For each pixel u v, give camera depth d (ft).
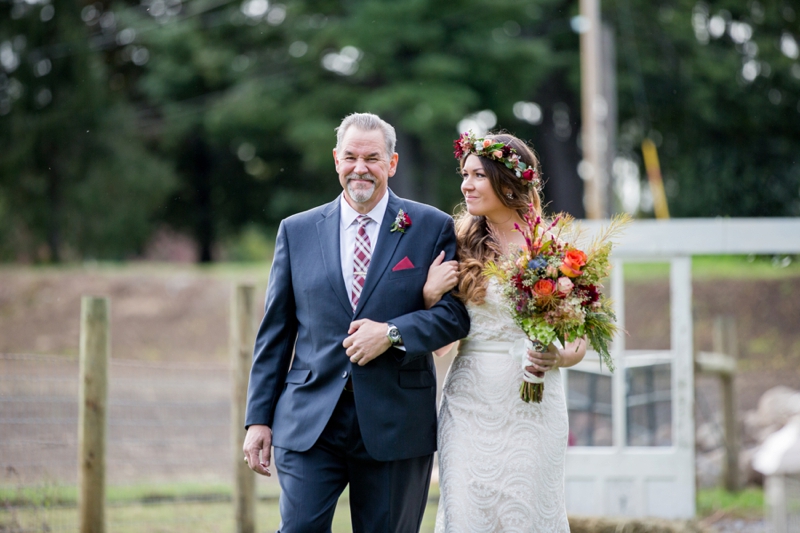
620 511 33.47
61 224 106.93
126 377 62.13
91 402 27.37
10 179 104.94
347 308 19.43
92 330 27.53
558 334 18.72
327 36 101.19
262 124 110.52
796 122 111.65
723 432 41.88
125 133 111.14
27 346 75.15
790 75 110.01
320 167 112.06
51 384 43.55
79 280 84.33
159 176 112.57
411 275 19.63
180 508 33.53
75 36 107.24
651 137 114.01
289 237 20.40
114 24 119.85
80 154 107.76
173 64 114.83
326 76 109.81
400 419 19.20
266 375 20.13
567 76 111.45
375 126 19.70
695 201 111.45
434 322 19.10
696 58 107.96
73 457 34.14
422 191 116.47
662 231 33.60
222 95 120.67
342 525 32.63
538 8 108.47
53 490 29.50
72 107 105.19
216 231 146.41
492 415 19.70
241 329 29.53
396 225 19.89
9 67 106.52
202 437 46.09
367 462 19.25
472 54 102.47
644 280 80.84
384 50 99.09
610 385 33.81
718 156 111.96
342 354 19.24
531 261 18.60
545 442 19.74
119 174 108.68
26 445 31.37
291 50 107.65
